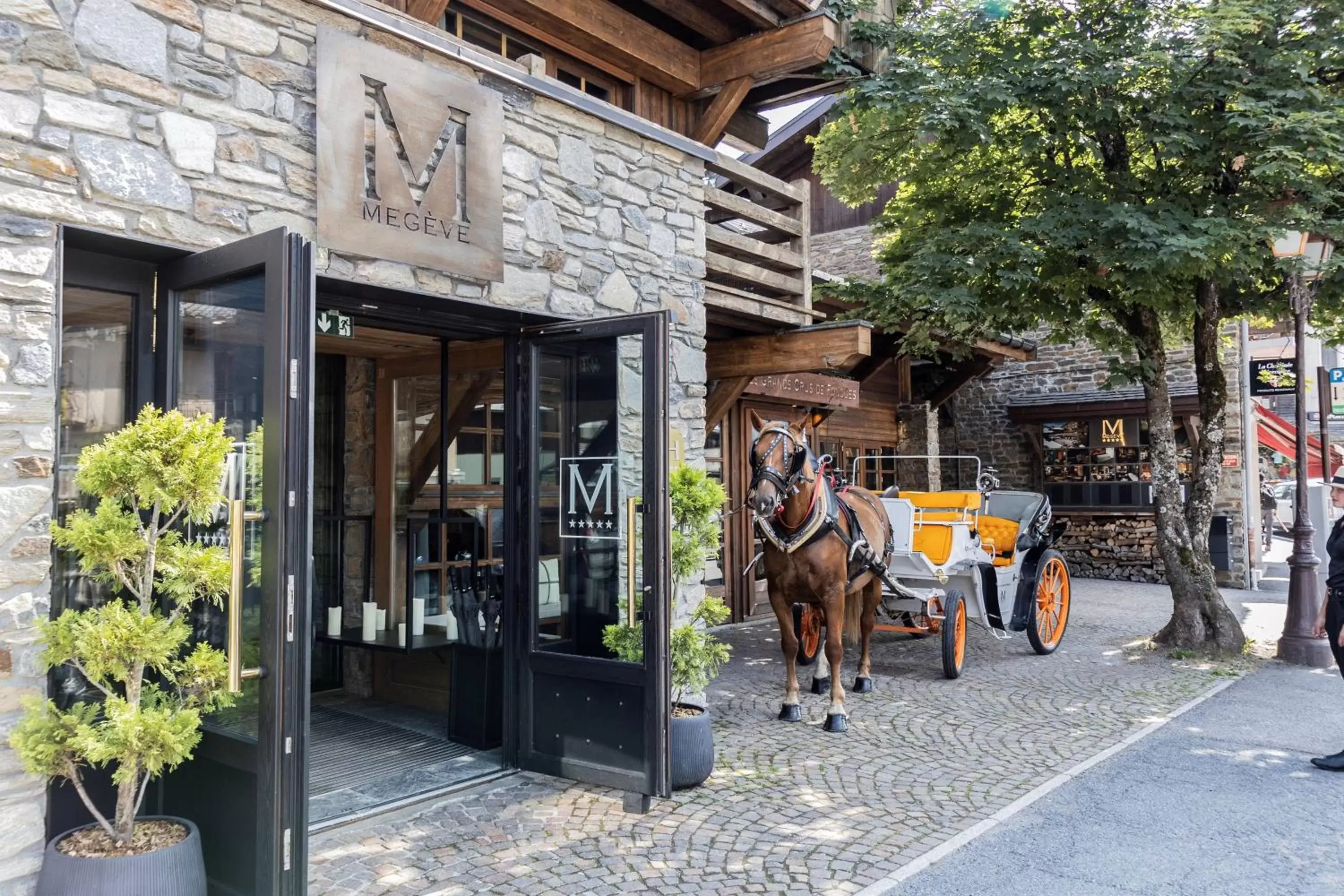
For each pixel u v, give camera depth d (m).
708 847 3.87
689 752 4.57
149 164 3.33
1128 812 4.30
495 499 5.50
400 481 6.26
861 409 12.94
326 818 4.07
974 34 7.82
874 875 3.60
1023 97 7.41
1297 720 5.95
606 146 5.24
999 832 4.04
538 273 4.80
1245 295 8.69
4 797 2.87
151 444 2.80
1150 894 3.44
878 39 7.91
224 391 3.21
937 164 8.61
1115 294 8.34
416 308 4.53
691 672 4.63
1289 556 7.94
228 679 2.87
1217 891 3.47
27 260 3.01
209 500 2.88
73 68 3.15
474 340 5.55
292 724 2.88
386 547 6.29
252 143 3.64
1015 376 15.54
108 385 3.43
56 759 2.78
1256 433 13.89
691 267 5.81
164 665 2.95
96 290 3.40
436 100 4.27
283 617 2.87
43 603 3.00
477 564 5.51
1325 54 6.92
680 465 5.39
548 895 3.41
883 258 9.61
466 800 4.45
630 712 4.40
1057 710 6.23
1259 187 7.37
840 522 5.93
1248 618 10.30
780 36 6.94
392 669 6.34
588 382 4.71
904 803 4.42
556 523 4.79
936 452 14.56
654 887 3.49
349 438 6.50
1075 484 14.77
